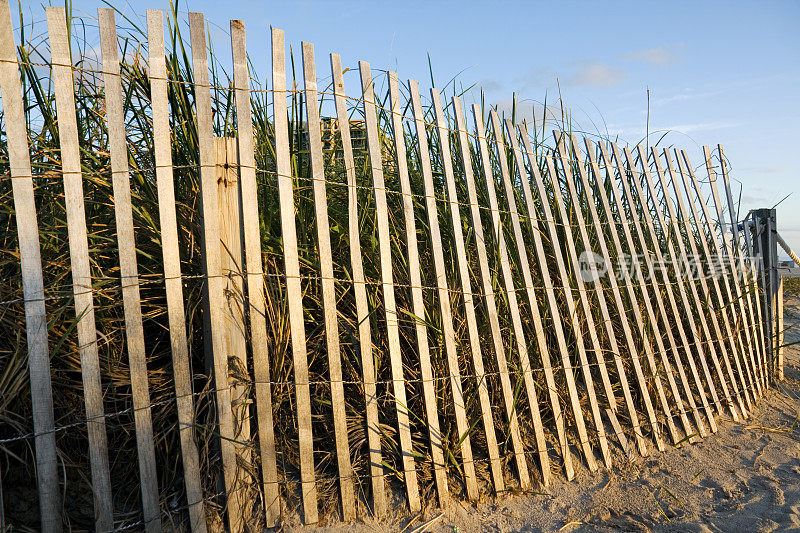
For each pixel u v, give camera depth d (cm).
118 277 250
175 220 229
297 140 280
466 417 289
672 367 415
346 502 254
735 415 403
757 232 491
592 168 385
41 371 207
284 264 261
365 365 264
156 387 254
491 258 331
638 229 393
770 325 481
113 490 245
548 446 321
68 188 211
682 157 449
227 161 242
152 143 258
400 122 288
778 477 319
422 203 333
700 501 291
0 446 212
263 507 247
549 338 343
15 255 234
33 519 224
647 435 352
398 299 303
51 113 242
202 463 239
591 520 272
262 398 245
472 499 277
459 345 305
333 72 267
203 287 241
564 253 363
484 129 323
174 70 246
